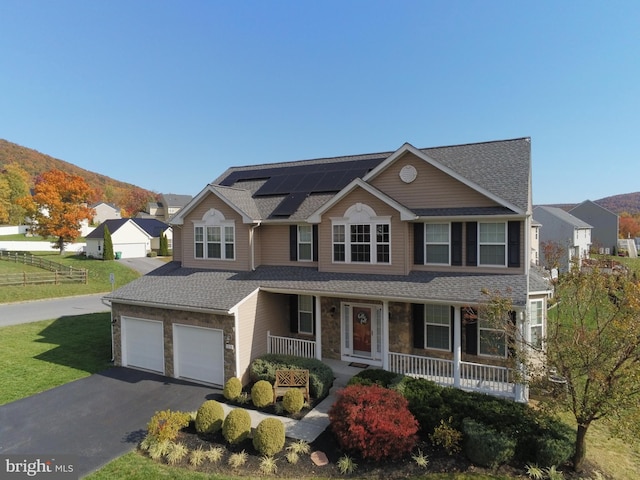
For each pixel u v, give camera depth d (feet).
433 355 48.03
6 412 40.47
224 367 47.57
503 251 44.83
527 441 31.14
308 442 34.73
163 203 308.60
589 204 196.44
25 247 189.37
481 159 52.29
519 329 35.50
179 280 58.39
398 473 30.19
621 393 26.48
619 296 28.78
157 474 30.40
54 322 78.28
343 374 47.34
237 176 74.69
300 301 56.44
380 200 48.98
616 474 30.60
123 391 46.26
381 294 44.42
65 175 163.02
